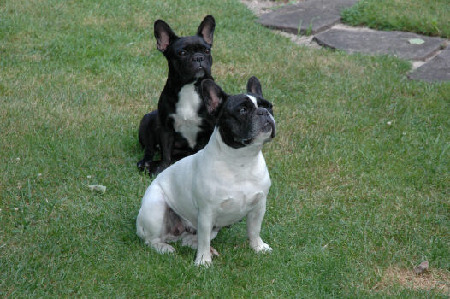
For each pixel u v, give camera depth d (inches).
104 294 108.3
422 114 145.3
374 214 122.1
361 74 157.9
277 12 187.8
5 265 111.3
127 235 117.2
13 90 148.9
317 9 188.5
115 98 149.3
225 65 161.3
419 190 127.6
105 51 164.6
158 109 130.6
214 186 109.4
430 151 134.9
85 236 116.7
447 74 157.9
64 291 108.3
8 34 168.2
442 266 114.0
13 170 127.9
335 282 110.9
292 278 111.0
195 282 110.1
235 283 110.7
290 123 142.6
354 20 182.1
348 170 131.0
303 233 118.6
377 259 115.0
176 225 116.4
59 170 129.2
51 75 154.9
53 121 140.6
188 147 133.6
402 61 161.8
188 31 173.8
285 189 126.9
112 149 134.8
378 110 146.7
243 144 107.7
